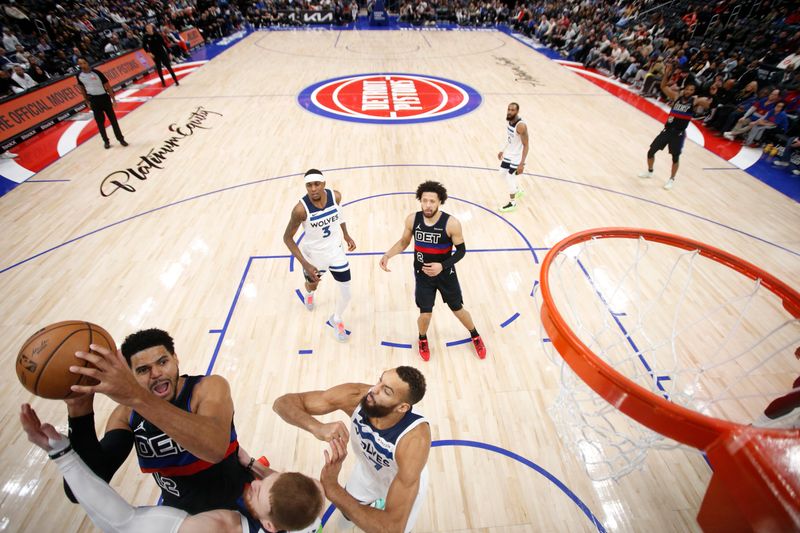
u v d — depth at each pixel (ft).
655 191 22.03
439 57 49.14
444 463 10.02
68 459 4.41
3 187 21.35
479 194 21.42
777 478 3.54
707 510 4.43
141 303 14.52
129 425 5.84
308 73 41.88
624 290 15.39
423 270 10.62
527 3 73.46
